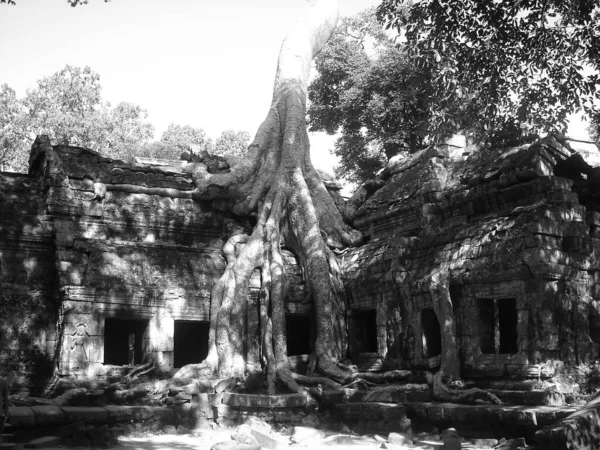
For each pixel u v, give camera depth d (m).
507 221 15.70
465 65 17.08
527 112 17.14
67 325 17.59
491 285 15.54
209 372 18.05
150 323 18.70
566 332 14.70
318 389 16.88
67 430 13.91
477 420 13.63
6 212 19.08
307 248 20.20
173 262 19.67
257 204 21.50
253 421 15.21
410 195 19.59
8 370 18.12
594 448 10.96
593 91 16.95
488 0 16.61
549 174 16.03
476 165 18.11
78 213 19.52
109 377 17.89
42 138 20.23
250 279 19.84
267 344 18.36
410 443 13.56
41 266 19.08
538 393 13.63
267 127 22.41
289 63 23.89
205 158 22.23
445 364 15.87
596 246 15.51
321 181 22.36
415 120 30.36
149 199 20.62
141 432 15.15
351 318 20.14
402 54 29.62
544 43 17.05
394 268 18.17
